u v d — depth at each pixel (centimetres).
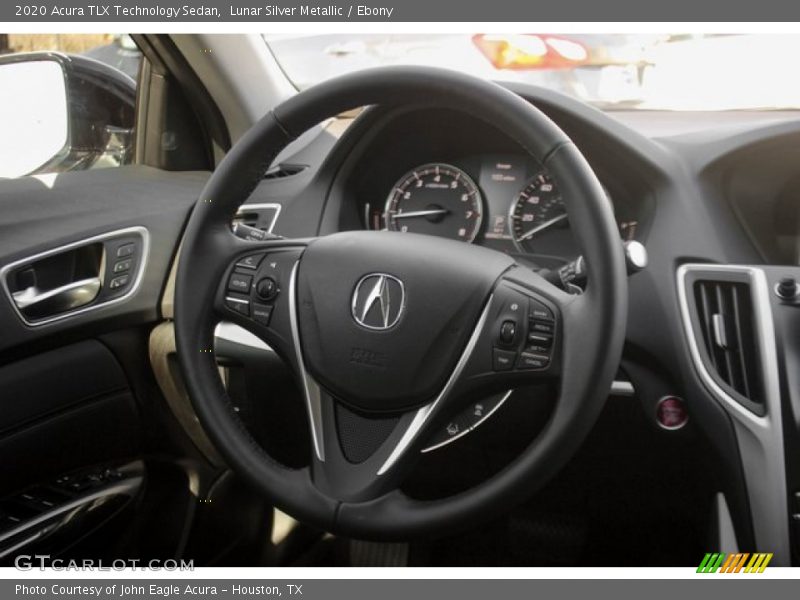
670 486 119
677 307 109
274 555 138
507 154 130
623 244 90
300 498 88
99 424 122
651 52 177
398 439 87
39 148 136
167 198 136
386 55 233
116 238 121
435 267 89
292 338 93
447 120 127
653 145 116
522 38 216
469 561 137
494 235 131
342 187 132
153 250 127
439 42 237
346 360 89
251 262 96
